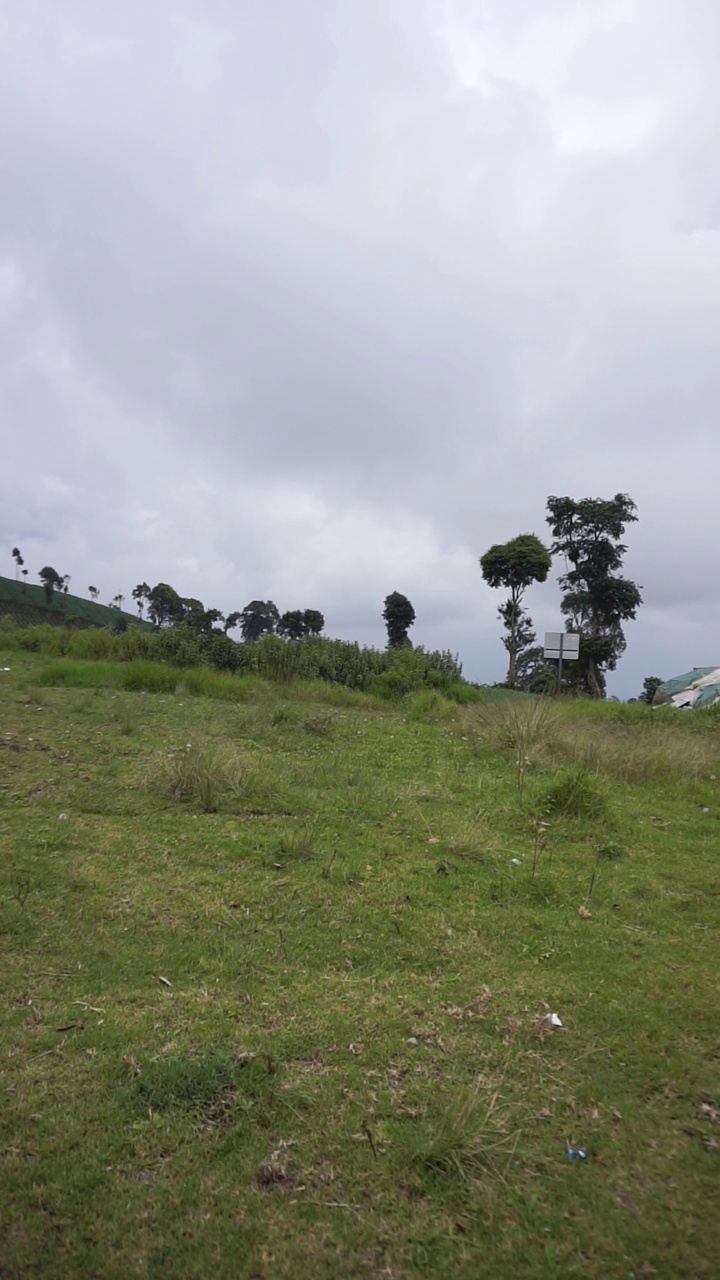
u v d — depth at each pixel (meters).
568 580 33.47
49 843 5.22
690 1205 2.43
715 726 14.12
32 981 3.57
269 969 3.79
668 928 4.56
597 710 16.08
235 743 8.57
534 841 6.07
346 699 14.27
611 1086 3.00
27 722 8.86
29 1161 2.52
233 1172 2.51
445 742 9.70
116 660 16.77
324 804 6.49
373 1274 2.18
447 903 4.71
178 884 4.73
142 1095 2.83
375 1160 2.58
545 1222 2.36
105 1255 2.21
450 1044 3.23
